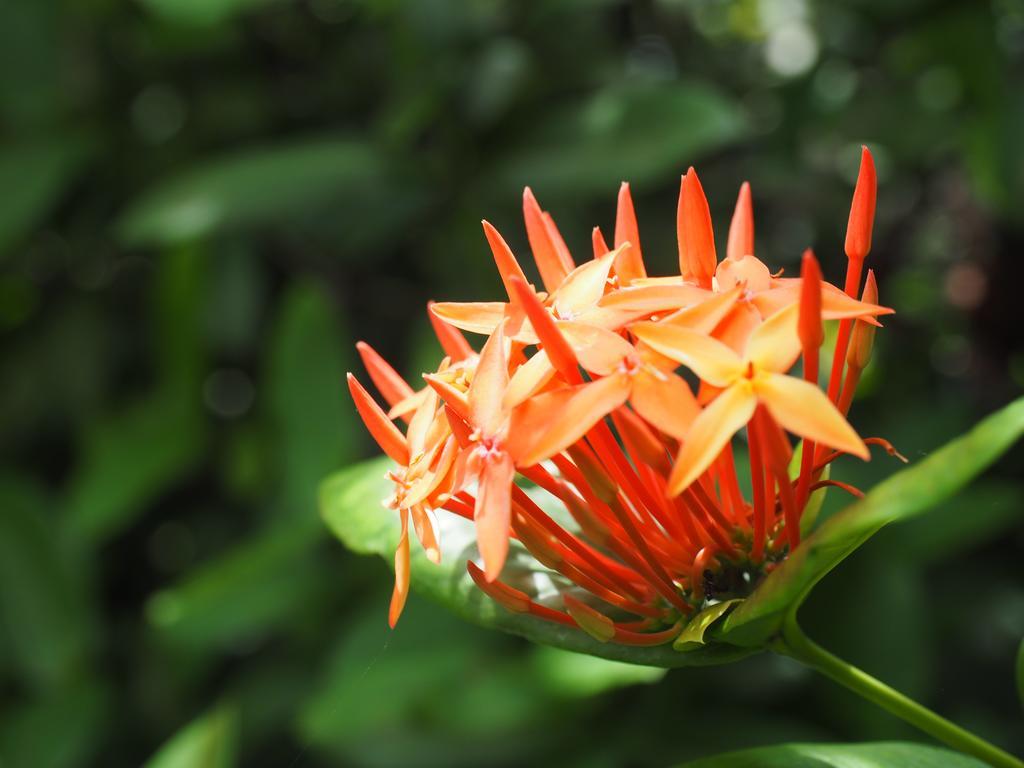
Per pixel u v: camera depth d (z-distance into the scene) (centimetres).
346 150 56
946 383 65
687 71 68
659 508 30
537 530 30
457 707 45
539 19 61
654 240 60
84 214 63
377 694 46
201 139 62
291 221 59
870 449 55
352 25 63
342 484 35
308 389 56
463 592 32
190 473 65
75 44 62
